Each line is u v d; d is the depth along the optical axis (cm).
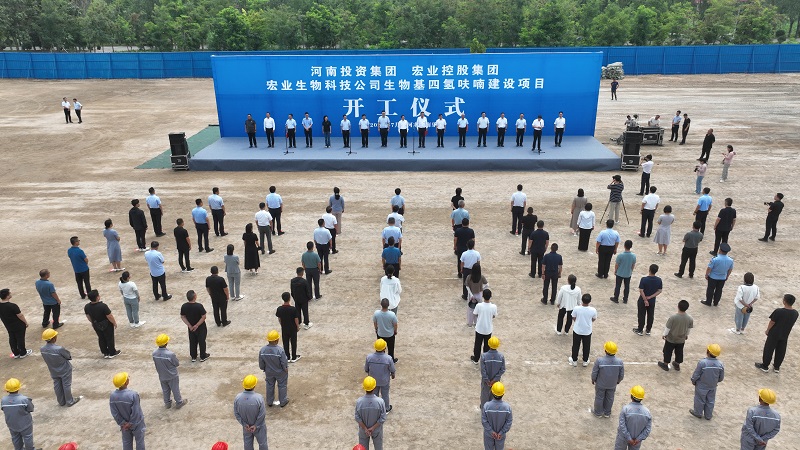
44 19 6938
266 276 1490
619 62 5353
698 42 6606
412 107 2925
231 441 891
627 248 1274
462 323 1240
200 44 7012
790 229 1770
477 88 2886
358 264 1555
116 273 1520
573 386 1019
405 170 2511
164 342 931
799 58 5456
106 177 2431
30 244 1728
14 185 2327
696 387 918
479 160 2473
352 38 6588
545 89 2869
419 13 6309
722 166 2464
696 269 1498
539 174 2422
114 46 8375
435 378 1044
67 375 973
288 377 1052
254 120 2941
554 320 1248
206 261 1591
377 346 909
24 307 1347
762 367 1065
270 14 6538
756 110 3694
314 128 2970
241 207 2038
